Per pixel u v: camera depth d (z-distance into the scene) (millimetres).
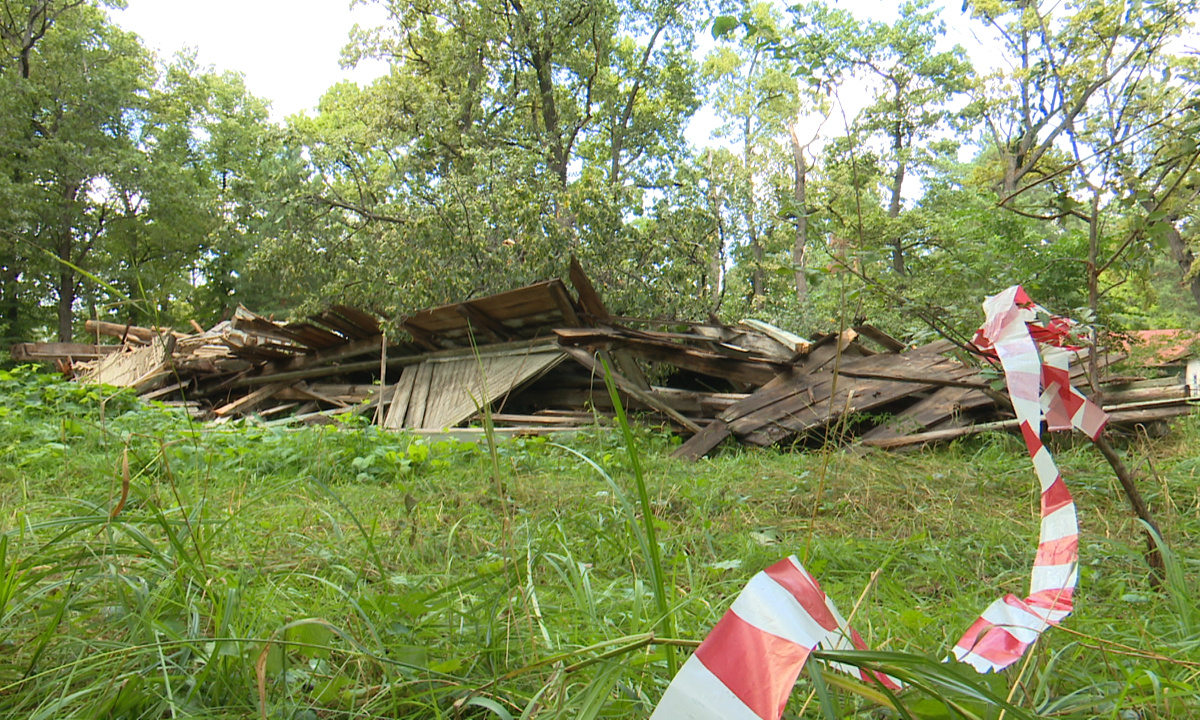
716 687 988
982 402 7605
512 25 26797
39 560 2133
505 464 6418
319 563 2906
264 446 6820
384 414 11742
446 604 2102
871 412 8266
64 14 33969
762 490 5191
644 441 8125
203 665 1810
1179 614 2230
